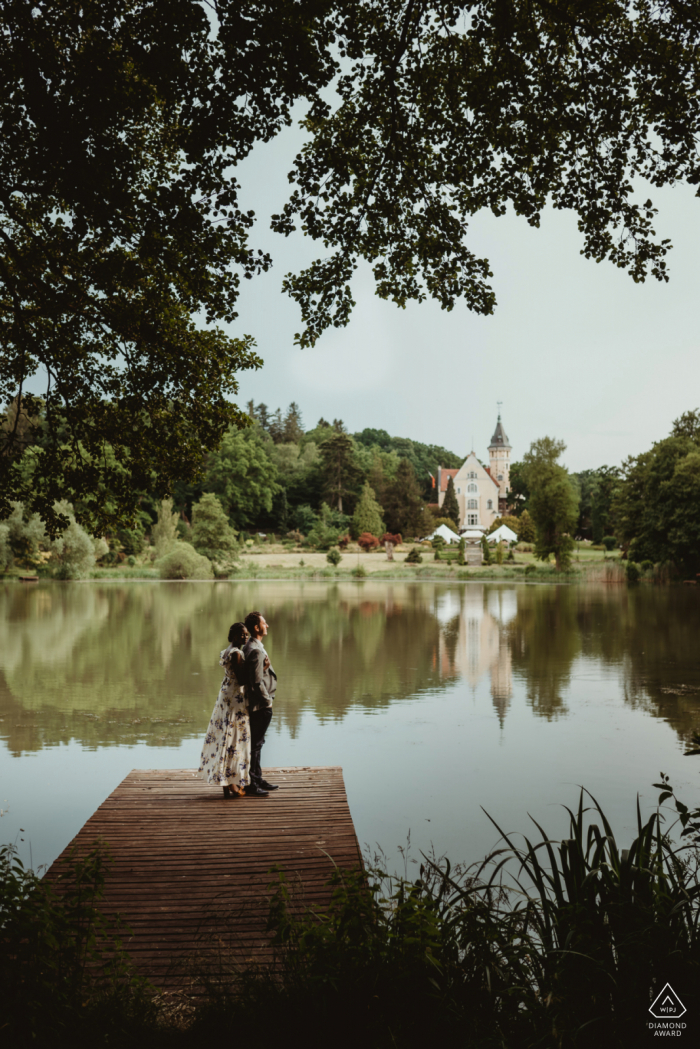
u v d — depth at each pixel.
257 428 106.75
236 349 5.13
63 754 7.36
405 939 2.17
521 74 4.25
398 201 4.83
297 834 4.77
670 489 40.78
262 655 5.73
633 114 4.29
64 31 3.50
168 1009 2.61
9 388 5.41
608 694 10.56
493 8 3.98
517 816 5.73
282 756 7.43
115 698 10.12
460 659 13.95
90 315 4.74
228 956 3.06
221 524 52.69
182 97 3.53
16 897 2.47
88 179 3.50
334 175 4.63
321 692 10.86
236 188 3.87
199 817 5.11
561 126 4.36
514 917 2.29
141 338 4.82
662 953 1.99
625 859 2.22
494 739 8.08
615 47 4.05
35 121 3.47
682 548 41.22
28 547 39.00
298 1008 2.16
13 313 4.78
